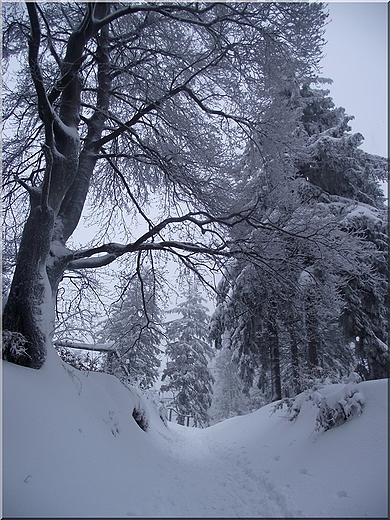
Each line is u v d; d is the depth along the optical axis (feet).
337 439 15.65
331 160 39.11
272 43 23.20
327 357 47.47
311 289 28.76
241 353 48.16
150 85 24.56
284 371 56.24
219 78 25.40
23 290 17.72
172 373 79.51
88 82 28.78
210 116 27.02
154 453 21.33
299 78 26.76
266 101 26.16
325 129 45.47
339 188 41.86
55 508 9.66
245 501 13.46
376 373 36.55
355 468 12.96
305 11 22.50
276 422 26.22
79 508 10.01
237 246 27.12
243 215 27.27
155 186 31.30
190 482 16.40
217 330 44.39
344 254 27.02
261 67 24.70
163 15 22.85
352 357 50.34
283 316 30.66
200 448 32.68
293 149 27.68
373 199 45.27
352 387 17.71
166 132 27.40
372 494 11.09
